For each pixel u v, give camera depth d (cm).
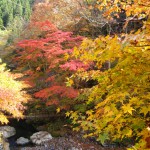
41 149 1034
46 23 1121
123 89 286
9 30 3250
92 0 1292
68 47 1095
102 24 1230
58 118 1255
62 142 1062
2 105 788
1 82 826
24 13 4284
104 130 325
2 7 4434
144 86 281
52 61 994
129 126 299
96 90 321
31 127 1270
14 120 1330
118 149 947
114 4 354
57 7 1441
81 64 886
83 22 1359
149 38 252
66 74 1037
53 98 1099
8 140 1161
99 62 300
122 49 255
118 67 282
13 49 1808
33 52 1084
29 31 1647
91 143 1028
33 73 1209
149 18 268
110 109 280
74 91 987
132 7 302
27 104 1362
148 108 265
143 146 231
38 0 2261
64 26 1408
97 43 279
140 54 265
